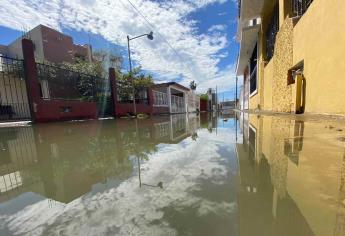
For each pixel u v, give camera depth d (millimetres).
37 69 6969
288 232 650
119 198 1029
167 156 1944
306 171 1175
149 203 955
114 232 729
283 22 6262
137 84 14031
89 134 3877
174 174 1377
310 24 4219
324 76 3609
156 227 748
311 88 4234
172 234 698
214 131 3936
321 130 2490
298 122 3496
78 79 9469
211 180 1214
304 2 5312
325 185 972
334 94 3258
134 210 894
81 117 8672
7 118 9102
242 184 1104
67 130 4633
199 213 834
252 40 12258
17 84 9688
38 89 6734
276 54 7094
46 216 882
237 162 1575
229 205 885
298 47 4996
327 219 692
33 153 2297
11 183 1350
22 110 9766
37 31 12422
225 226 727
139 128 5039
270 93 8250
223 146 2312
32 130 4762
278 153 1668
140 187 1169
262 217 759
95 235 718
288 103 5688
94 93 9836
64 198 1070
